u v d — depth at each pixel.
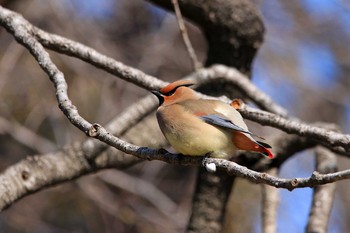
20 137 12.77
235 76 9.72
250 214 12.27
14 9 10.65
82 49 8.49
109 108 13.58
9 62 12.41
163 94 7.71
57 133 13.18
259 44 10.41
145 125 9.81
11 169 8.48
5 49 13.40
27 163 8.60
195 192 10.16
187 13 10.07
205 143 7.11
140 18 14.99
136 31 14.94
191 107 7.28
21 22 8.08
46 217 13.56
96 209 13.73
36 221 13.30
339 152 9.16
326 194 9.53
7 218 13.23
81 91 13.58
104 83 13.62
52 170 8.73
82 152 9.00
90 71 13.67
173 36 14.70
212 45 10.41
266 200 9.61
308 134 8.05
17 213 13.25
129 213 13.30
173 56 14.66
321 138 7.99
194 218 10.05
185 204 13.92
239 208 12.24
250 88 9.77
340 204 15.24
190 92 7.76
